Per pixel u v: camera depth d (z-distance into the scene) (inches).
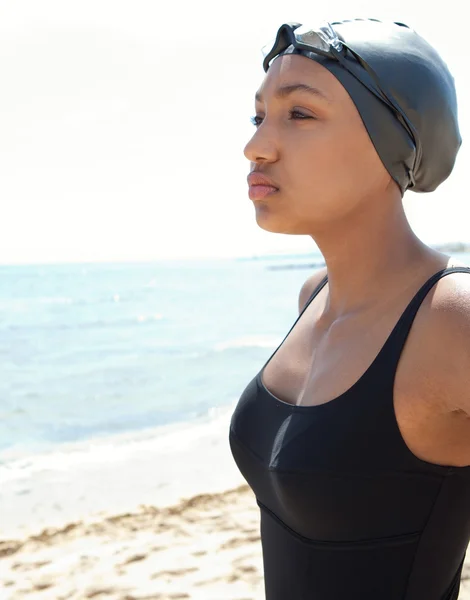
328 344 55.0
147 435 438.0
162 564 177.3
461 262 50.6
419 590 49.9
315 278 72.8
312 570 51.8
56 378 805.2
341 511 49.1
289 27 53.2
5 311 1953.7
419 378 46.6
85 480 299.6
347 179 51.4
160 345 1111.0
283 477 50.3
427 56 53.2
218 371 788.6
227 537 195.6
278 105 53.3
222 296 2400.3
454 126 56.1
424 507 48.6
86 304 2190.0
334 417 49.3
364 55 50.0
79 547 194.5
